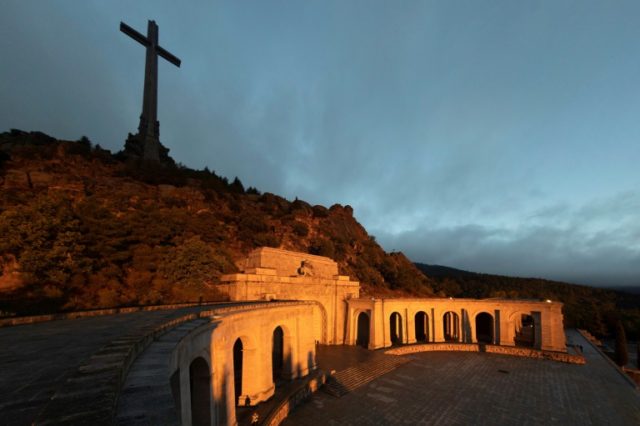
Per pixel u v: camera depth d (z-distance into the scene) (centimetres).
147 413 480
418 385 3122
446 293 10006
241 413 2077
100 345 977
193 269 3812
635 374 4553
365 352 4266
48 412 393
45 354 847
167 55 8288
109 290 3192
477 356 4378
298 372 2853
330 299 5062
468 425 2291
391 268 8638
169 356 876
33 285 2781
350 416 2361
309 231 8375
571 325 7844
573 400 2800
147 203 5341
